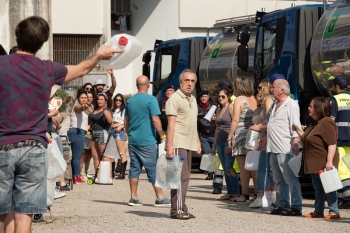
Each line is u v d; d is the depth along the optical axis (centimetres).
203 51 2358
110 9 4741
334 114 1451
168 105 1277
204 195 1700
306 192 1642
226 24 2242
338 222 1246
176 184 1267
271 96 1431
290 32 1677
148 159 1484
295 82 1652
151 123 1480
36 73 779
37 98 779
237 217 1312
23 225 788
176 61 2452
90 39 4766
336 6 1587
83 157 2077
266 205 1398
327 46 1571
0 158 771
